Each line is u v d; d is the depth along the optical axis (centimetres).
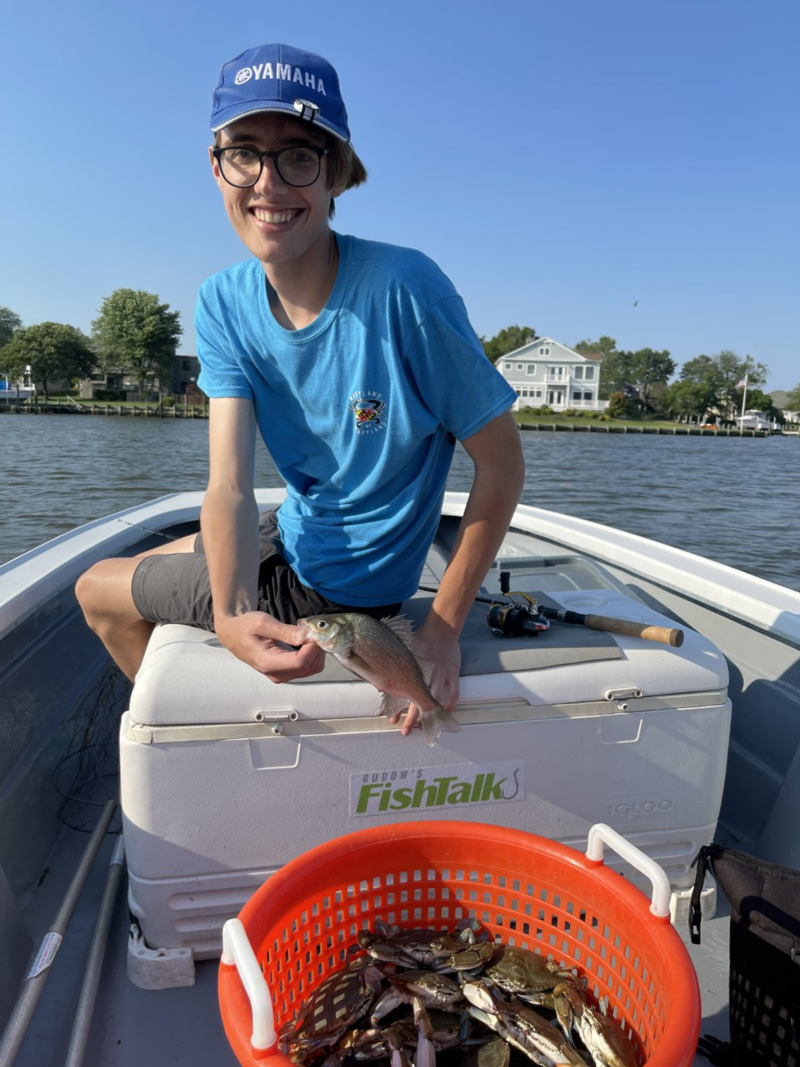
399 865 168
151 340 8581
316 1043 150
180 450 3300
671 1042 119
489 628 208
